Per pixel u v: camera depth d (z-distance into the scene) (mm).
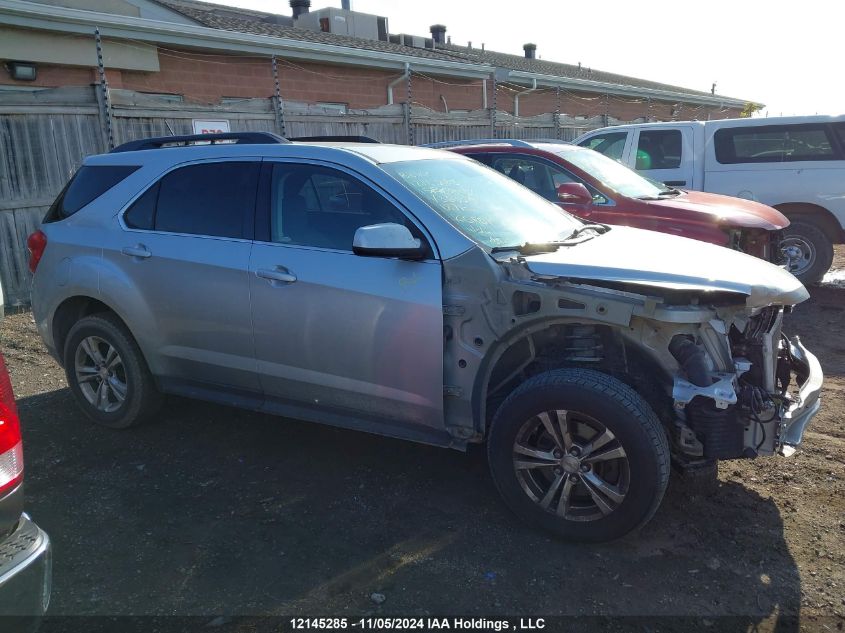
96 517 3541
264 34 13391
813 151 8430
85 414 4801
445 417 3512
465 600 2877
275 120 10609
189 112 9500
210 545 3283
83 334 4539
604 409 3037
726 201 6941
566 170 6910
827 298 8117
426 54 17953
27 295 8180
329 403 3801
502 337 3275
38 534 2250
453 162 4383
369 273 3506
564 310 3115
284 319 3744
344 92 14688
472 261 3314
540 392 3176
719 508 3541
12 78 9734
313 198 3846
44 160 8102
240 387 4094
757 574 3021
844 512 3482
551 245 3580
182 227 4168
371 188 3668
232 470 4047
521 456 3307
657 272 3162
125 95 8781
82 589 2967
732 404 3066
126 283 4270
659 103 26750
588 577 3018
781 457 4082
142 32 10656
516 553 3195
